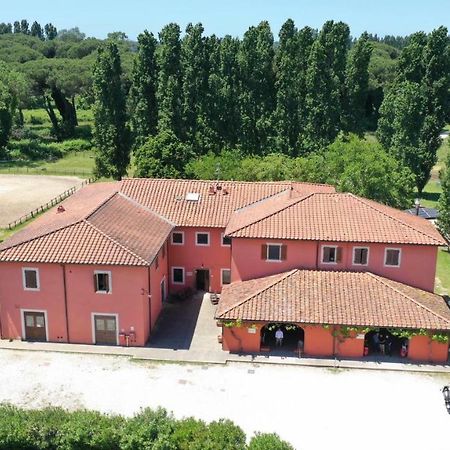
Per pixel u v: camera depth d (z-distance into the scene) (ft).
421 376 120.78
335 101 261.24
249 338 128.57
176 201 163.94
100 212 143.84
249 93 263.08
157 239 142.92
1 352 129.18
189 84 260.01
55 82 452.35
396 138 267.18
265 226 139.03
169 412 107.76
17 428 89.92
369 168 204.13
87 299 130.82
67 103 458.91
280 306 126.82
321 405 110.63
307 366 123.95
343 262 136.98
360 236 134.82
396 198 207.41
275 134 264.72
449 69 278.05
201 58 259.80
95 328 132.87
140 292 129.49
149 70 269.85
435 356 125.80
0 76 403.95
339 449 98.27
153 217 156.25
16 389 115.24
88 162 383.04
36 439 90.02
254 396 113.39
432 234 137.49
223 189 167.43
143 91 270.05
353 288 130.62
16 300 132.46
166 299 157.79
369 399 112.78
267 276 139.74
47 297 131.44
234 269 141.69
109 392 114.42
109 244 131.03
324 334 126.52
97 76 273.75
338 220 139.74
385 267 136.56
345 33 268.21
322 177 220.02
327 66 265.34
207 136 262.88
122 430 89.25
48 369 122.62
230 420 95.81
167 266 159.63
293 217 141.18
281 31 270.87
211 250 159.53
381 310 125.39
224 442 86.53
